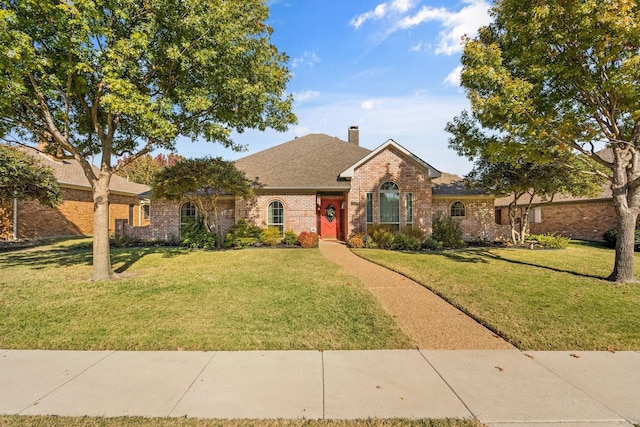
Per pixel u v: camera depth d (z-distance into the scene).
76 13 6.61
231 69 9.00
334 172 18.25
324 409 3.11
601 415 3.04
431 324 5.52
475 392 3.42
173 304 6.45
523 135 8.73
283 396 3.33
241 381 3.63
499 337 4.97
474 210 19.41
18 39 6.40
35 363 4.07
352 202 17.05
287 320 5.56
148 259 12.09
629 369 3.95
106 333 4.98
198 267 10.48
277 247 15.53
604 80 7.94
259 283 8.20
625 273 8.41
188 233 15.29
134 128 10.62
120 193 26.61
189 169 13.77
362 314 5.88
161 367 3.96
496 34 10.75
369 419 2.96
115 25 8.09
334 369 3.92
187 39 8.26
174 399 3.28
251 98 9.34
